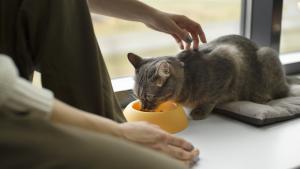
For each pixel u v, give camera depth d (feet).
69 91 2.65
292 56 5.60
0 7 2.46
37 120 1.26
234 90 3.99
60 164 1.25
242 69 4.06
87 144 1.31
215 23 4.98
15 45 2.55
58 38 2.54
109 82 2.91
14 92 1.31
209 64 3.86
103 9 3.58
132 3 3.61
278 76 4.24
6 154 1.20
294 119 3.74
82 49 2.69
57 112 1.62
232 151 3.02
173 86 3.68
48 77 2.59
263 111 3.53
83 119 1.82
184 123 3.51
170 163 1.47
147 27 4.26
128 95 4.14
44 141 1.24
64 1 2.53
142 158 1.40
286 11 5.38
